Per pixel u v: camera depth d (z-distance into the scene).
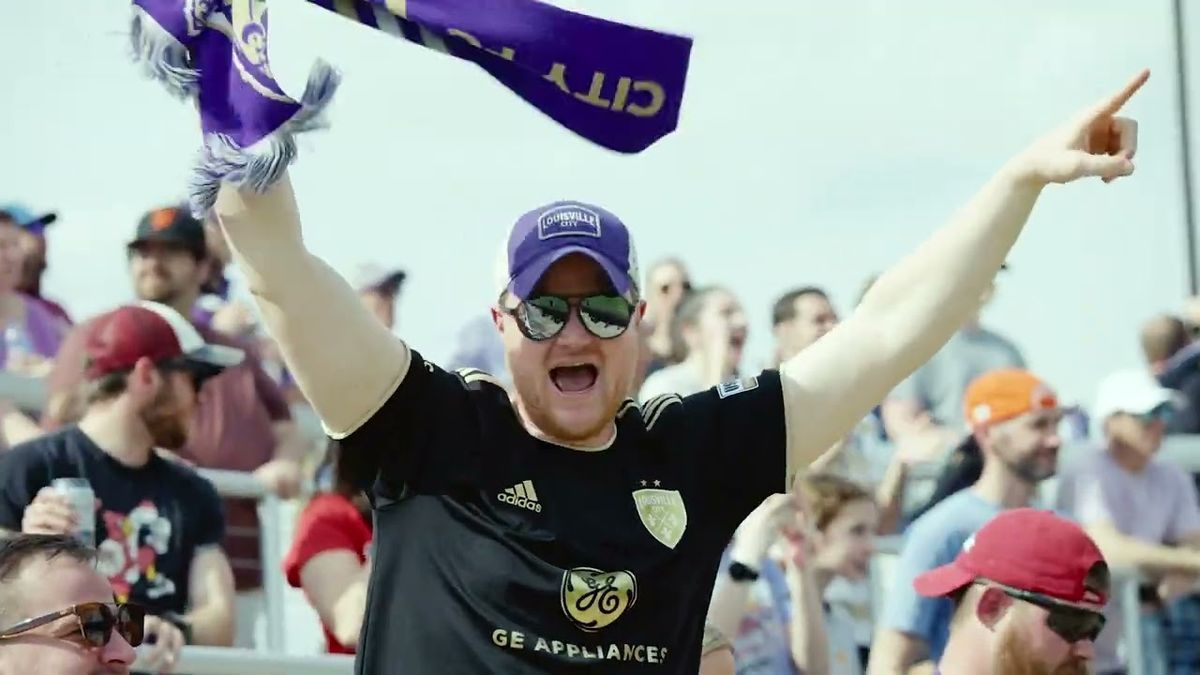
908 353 4.00
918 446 8.31
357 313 3.74
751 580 6.27
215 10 3.61
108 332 5.94
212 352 6.20
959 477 7.30
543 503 3.72
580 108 3.59
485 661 3.64
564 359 3.75
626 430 3.86
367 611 3.78
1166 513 7.81
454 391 3.80
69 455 5.84
